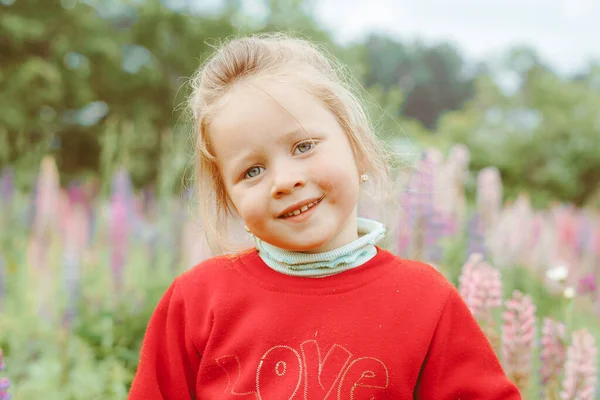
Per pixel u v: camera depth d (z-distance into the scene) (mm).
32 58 15172
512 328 2471
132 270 5414
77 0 16047
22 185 8250
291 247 1552
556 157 21859
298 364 1565
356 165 1711
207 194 1826
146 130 15391
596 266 6816
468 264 2553
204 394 1685
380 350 1554
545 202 19406
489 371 1601
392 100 6719
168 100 17203
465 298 2525
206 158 1766
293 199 1516
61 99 15648
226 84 1666
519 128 23250
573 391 2457
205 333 1699
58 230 5516
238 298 1674
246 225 1711
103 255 5277
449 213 4898
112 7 17750
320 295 1612
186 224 5492
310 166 1527
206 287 1751
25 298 4789
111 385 3395
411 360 1561
